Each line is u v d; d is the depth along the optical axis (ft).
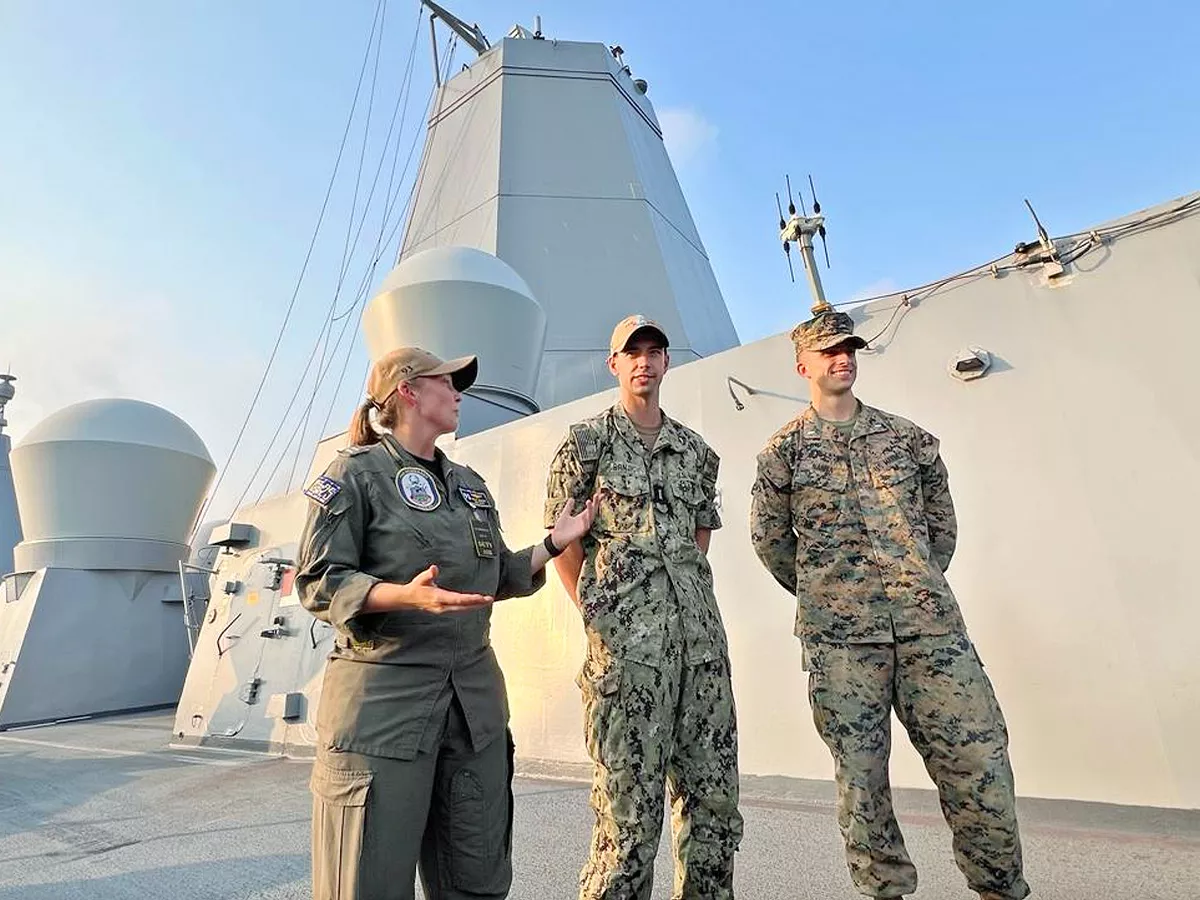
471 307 29.12
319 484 6.31
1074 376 13.37
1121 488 12.56
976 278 14.87
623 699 7.38
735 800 7.53
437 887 6.37
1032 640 12.89
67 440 44.24
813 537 8.64
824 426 9.12
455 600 5.42
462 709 6.36
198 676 31.58
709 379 18.74
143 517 45.55
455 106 46.09
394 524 6.36
